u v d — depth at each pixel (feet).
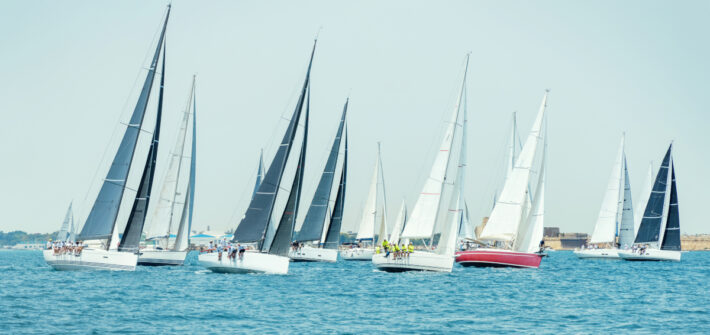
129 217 193.88
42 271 217.77
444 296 151.74
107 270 189.16
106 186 190.49
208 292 151.43
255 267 188.85
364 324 111.65
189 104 245.45
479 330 108.47
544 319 120.26
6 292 147.43
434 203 210.38
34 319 111.96
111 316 115.85
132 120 192.34
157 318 114.62
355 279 191.72
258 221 193.06
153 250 235.81
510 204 238.27
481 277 201.67
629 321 118.93
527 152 237.66
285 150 193.57
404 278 195.62
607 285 186.29
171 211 244.22
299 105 193.36
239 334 101.45
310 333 102.94
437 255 207.51
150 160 195.21
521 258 233.96
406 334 103.81
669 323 117.19
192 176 245.24
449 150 209.87
